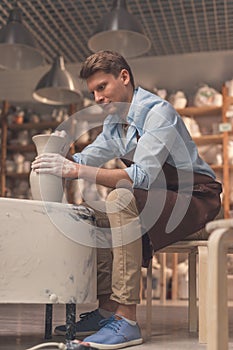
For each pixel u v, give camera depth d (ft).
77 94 19.42
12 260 6.16
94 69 7.43
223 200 22.58
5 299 6.08
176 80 24.54
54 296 6.45
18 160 25.46
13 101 26.61
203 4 18.57
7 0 18.48
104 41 15.69
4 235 6.14
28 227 6.31
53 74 18.47
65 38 21.49
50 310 7.70
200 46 22.29
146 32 20.86
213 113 24.29
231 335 8.41
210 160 23.75
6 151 26.14
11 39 15.49
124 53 15.72
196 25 20.16
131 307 6.76
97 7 18.93
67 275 6.61
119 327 6.63
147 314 7.89
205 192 7.64
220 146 23.49
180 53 22.99
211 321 4.23
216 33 20.92
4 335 8.07
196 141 24.00
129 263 6.74
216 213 7.68
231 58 23.04
